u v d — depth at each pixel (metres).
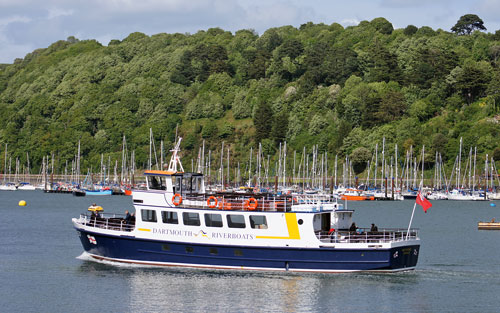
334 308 50.22
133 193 60.34
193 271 58.97
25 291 55.31
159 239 59.53
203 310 49.69
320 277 57.19
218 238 58.25
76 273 61.31
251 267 58.16
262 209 57.78
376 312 49.53
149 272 59.44
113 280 57.47
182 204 59.31
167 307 50.34
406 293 54.56
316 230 57.62
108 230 61.44
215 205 58.47
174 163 62.16
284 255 57.38
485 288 56.78
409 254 58.78
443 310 50.22
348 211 60.25
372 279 57.53
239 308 50.09
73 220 64.94
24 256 72.12
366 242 56.84
